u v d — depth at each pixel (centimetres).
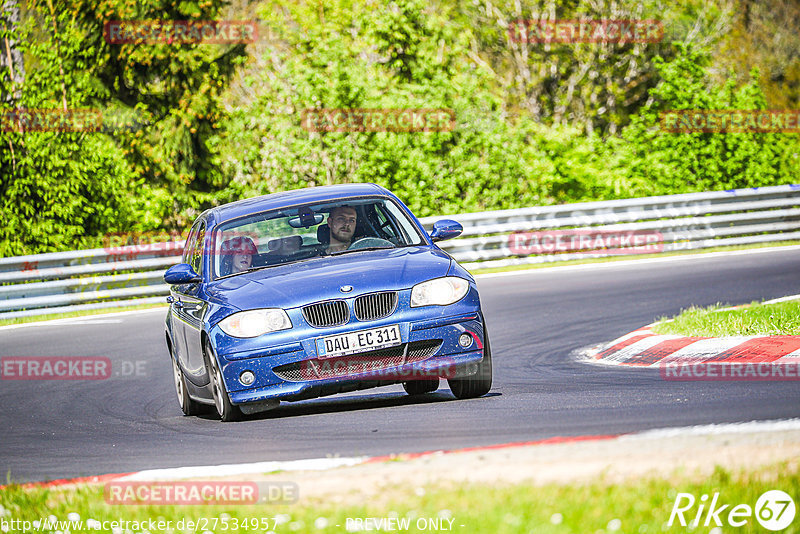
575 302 3709
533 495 1152
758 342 2344
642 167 6575
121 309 4697
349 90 6462
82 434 2148
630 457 1320
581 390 2023
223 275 2172
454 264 2053
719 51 9244
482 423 1712
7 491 1500
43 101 6259
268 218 2266
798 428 1420
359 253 2145
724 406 1673
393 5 7056
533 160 6706
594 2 8950
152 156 6938
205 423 2102
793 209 5384
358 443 1647
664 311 3297
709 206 5262
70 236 5975
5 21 6234
